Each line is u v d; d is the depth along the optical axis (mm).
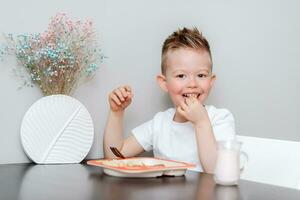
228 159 940
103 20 1400
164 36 1521
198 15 1586
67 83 1329
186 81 1375
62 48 1290
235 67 1661
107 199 781
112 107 1364
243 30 1677
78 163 1306
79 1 1357
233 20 1655
